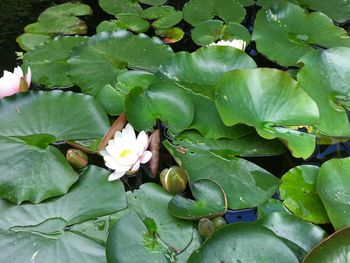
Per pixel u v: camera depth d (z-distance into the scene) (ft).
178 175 2.23
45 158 2.46
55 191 2.32
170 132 2.62
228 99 2.58
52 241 2.10
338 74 2.81
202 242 2.06
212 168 2.42
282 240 1.92
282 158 2.56
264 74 2.62
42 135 2.58
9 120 2.65
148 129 2.63
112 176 2.37
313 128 2.65
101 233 2.14
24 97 2.74
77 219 2.20
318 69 2.82
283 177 2.37
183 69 2.97
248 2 3.93
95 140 2.60
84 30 3.75
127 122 2.66
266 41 3.36
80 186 2.37
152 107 2.69
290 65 3.19
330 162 2.27
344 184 2.20
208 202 2.17
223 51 2.96
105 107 2.81
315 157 2.57
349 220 2.04
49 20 3.81
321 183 2.21
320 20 3.43
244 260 1.86
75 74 3.10
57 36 3.48
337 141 2.64
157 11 3.88
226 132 2.60
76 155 2.41
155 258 1.99
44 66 3.23
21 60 3.46
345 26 3.69
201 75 2.93
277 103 2.59
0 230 2.16
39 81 3.12
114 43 3.33
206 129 2.61
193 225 2.13
